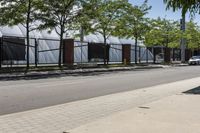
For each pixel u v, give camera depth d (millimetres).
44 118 10094
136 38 54531
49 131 8484
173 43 69875
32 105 12992
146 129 8422
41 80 25016
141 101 13664
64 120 9828
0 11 32688
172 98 13984
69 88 19219
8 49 37750
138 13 50656
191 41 81250
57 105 12758
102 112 11133
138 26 51781
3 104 13148
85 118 10133
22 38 38875
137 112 10727
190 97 14297
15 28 42969
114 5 45531
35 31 44750
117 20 46688
